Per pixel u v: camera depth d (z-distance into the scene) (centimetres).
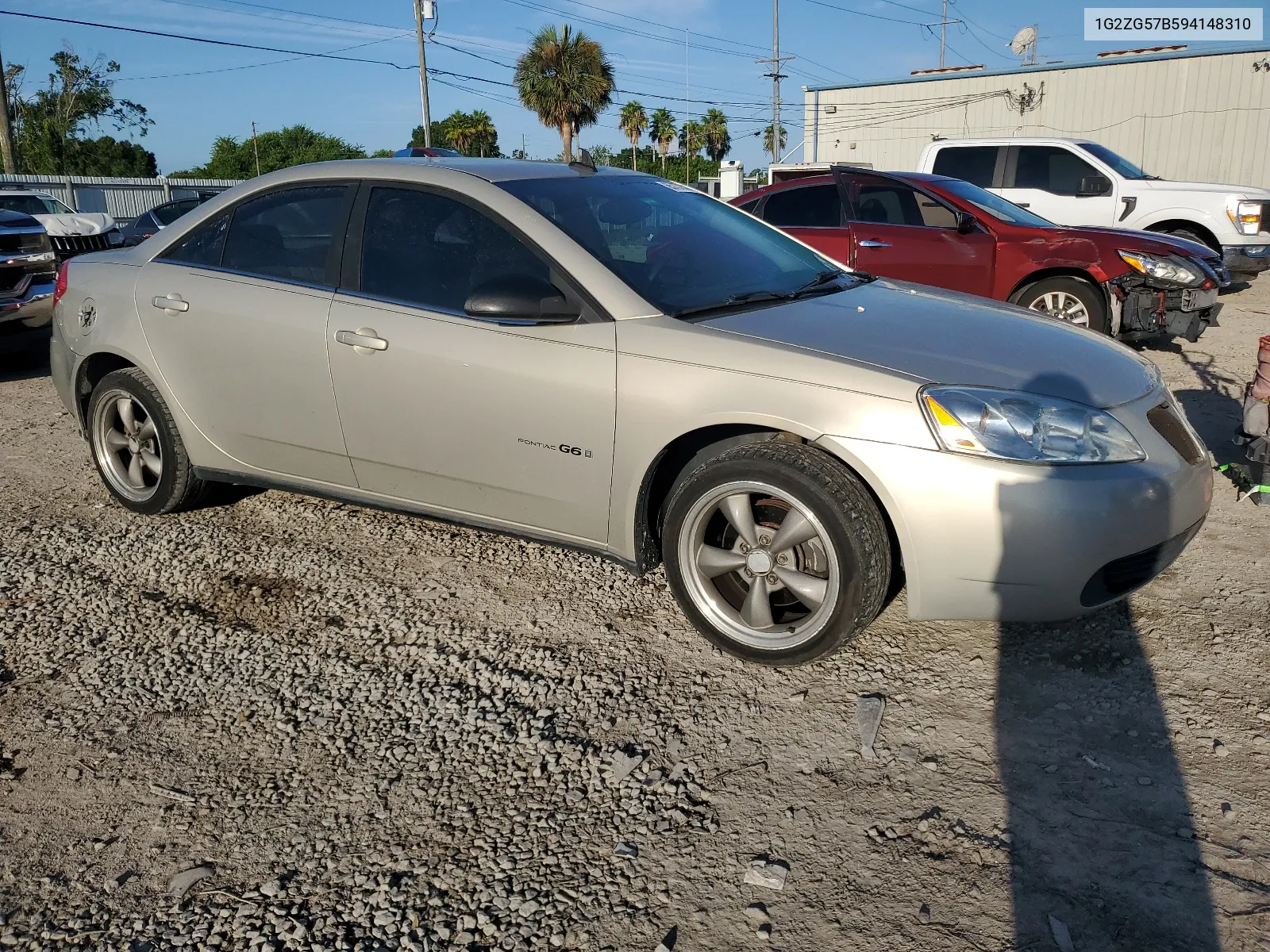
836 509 286
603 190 384
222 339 392
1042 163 1173
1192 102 2206
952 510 278
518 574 387
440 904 219
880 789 255
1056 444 279
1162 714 284
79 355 443
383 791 259
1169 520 290
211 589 377
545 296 322
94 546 419
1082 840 234
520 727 285
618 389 314
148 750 279
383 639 337
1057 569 277
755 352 301
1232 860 226
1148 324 725
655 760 269
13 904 223
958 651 323
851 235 776
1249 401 457
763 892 221
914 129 2697
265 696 305
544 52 3844
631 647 329
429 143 3619
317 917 216
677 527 316
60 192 2714
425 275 356
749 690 303
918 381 287
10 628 349
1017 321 351
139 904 222
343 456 379
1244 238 1083
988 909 213
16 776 268
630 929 211
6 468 534
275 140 7588
